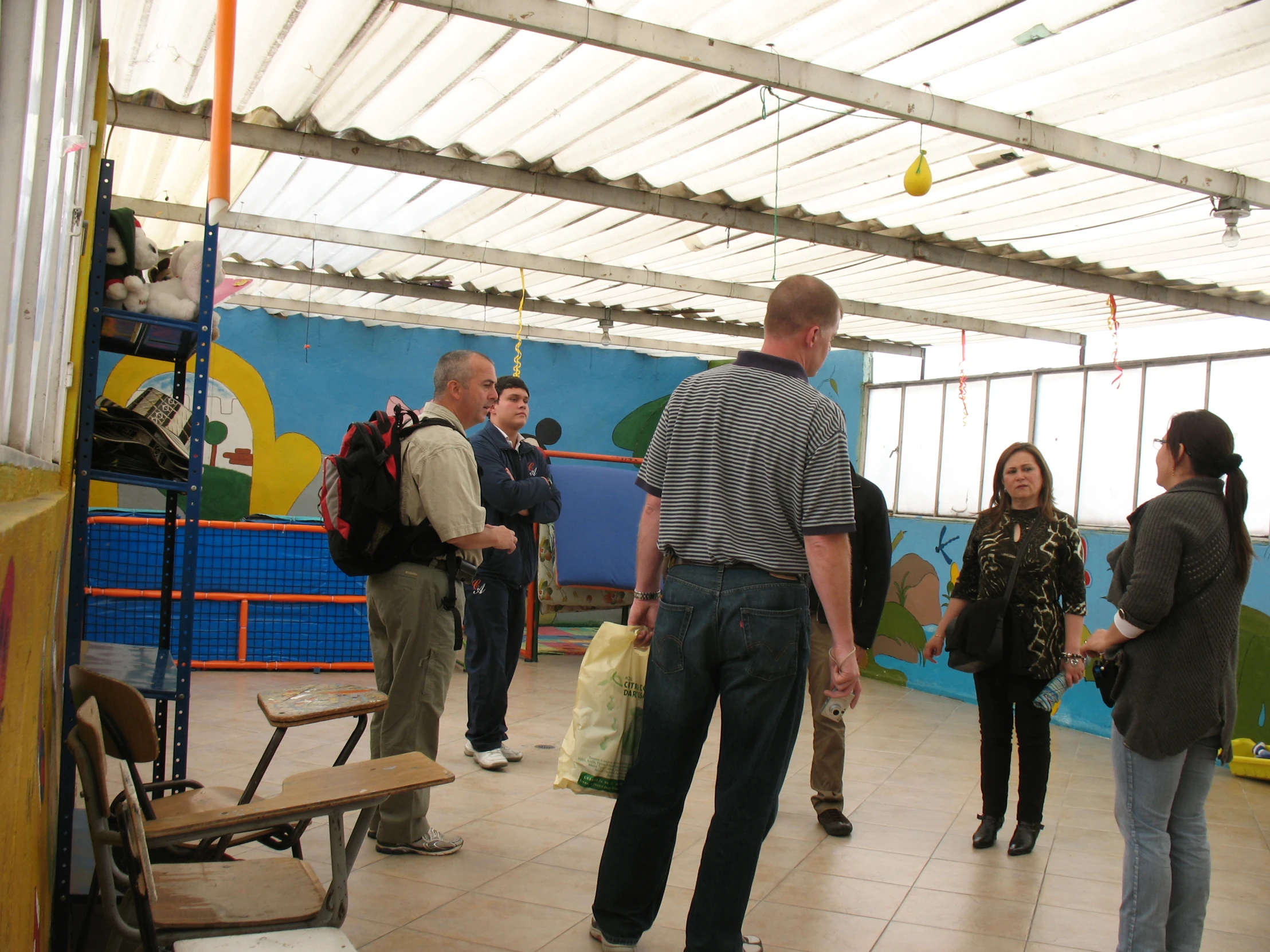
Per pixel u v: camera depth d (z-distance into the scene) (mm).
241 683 6523
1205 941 3217
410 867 3389
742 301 8266
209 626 6922
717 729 5977
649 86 4074
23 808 1591
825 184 5129
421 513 3287
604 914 2723
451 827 3852
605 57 3854
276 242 7355
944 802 4684
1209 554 2639
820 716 4137
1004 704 4031
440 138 4750
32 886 1725
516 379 4969
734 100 4148
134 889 1688
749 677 2428
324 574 7199
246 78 4219
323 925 1948
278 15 3674
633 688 2760
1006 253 6242
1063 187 4949
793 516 2486
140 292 2840
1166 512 2672
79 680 2107
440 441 3289
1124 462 7605
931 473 9336
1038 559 3871
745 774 2441
